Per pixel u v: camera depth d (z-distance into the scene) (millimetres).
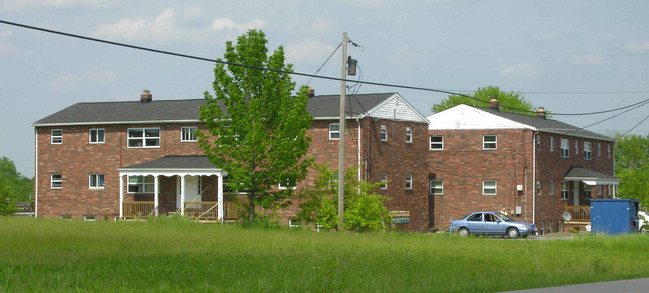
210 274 16953
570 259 23484
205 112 38375
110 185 51688
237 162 38281
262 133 37594
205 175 48312
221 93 38125
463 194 55250
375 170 47594
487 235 43156
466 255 23984
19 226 32438
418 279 16656
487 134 54781
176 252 22375
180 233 31047
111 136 51906
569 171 58688
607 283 16297
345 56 36500
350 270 18344
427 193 52406
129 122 51219
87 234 28750
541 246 29359
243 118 37938
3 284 14742
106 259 19922
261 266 18703
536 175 53688
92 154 52281
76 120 52531
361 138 46531
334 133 47406
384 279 16391
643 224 45688
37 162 53719
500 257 23500
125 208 47438
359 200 37906
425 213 52062
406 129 50719
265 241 27453
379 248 25547
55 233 28625
